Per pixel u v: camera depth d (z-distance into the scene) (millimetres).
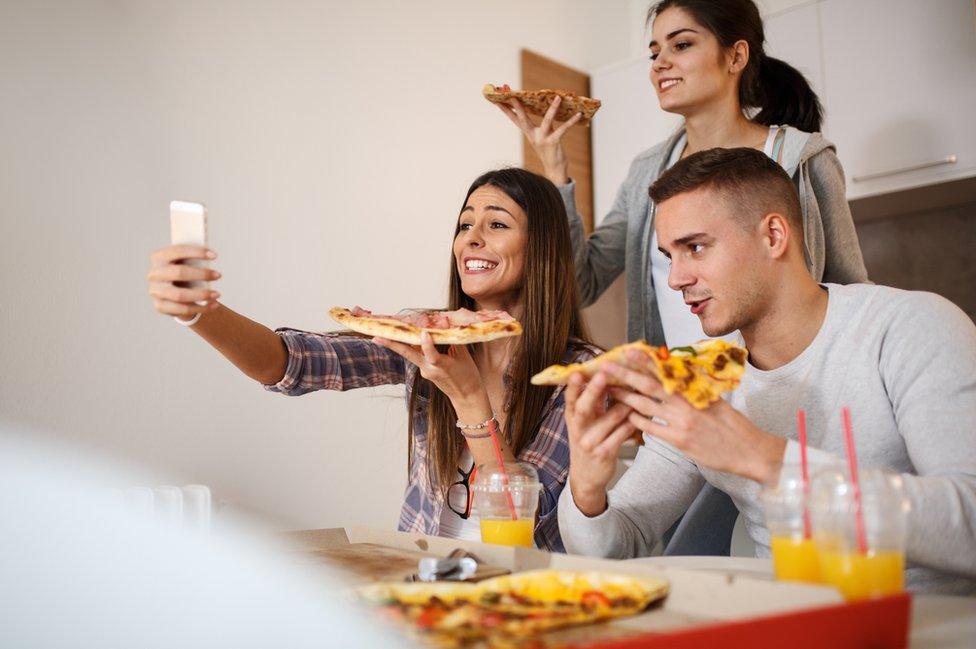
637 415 1119
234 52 2619
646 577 871
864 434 1264
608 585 862
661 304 2395
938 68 2807
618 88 3625
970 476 1046
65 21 2273
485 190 1868
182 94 2490
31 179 2188
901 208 3117
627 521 1327
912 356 1204
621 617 806
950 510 965
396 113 3035
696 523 1853
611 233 2648
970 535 970
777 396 1348
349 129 2891
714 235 1311
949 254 3082
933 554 962
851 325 1303
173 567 1048
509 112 2518
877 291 1312
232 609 868
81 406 2215
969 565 976
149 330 2363
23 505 2092
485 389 1687
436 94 3170
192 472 2408
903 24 2885
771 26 3188
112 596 924
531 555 1016
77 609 875
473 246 1833
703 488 1852
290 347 1682
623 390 1110
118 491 2000
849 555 806
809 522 884
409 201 3043
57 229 2219
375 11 3008
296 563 1073
